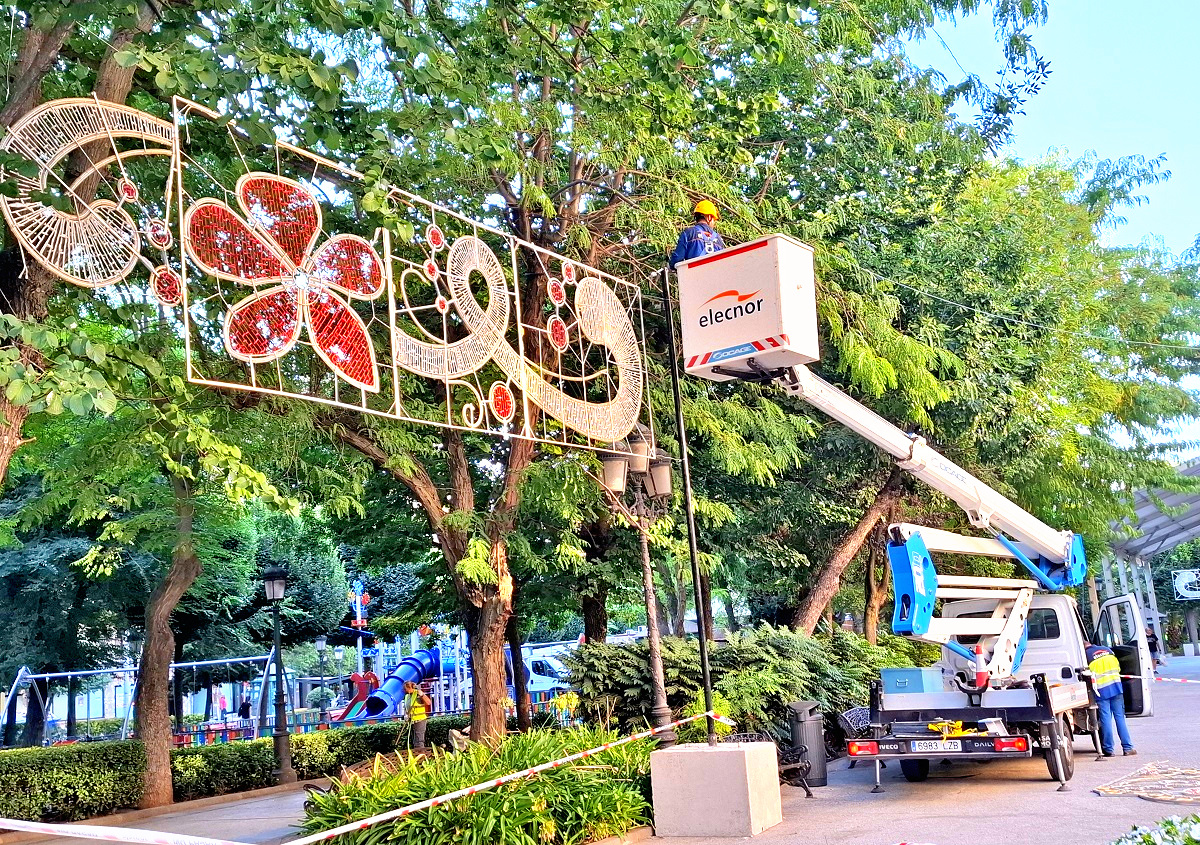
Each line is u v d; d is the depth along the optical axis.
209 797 18.72
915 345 16.75
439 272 9.90
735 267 10.45
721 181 14.85
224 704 40.62
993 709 11.88
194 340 11.20
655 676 11.96
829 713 16.41
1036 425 20.06
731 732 13.52
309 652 49.50
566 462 14.23
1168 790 10.55
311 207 8.68
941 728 11.98
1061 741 11.63
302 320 8.45
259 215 8.35
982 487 13.58
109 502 17.66
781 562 20.11
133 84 9.39
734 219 15.21
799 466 18.28
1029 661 14.30
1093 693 13.60
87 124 7.70
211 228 7.99
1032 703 11.74
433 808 8.59
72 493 16.48
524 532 16.30
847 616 30.95
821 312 16.19
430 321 13.78
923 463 12.84
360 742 22.58
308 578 34.91
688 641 15.62
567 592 17.88
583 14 10.77
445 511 13.50
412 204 9.99
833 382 18.48
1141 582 53.91
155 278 7.83
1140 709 17.41
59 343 6.99
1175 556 69.19
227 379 11.33
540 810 9.05
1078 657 14.05
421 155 11.45
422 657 30.97
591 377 11.88
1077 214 29.61
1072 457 23.77
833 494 20.80
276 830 13.16
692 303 10.69
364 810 8.79
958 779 12.94
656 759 9.98
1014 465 20.97
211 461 9.00
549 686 37.53
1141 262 34.66
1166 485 26.70
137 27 8.10
